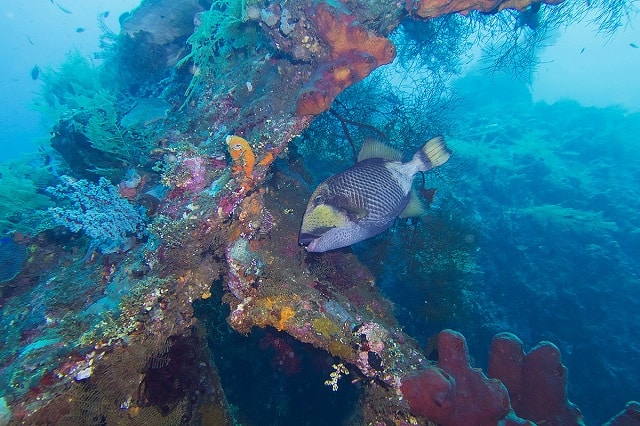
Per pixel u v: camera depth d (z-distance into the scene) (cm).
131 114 552
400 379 282
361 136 652
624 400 891
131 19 699
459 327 702
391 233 592
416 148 682
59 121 587
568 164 1485
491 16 646
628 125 1672
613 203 1267
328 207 309
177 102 583
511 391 345
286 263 353
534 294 989
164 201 341
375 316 389
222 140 391
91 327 270
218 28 512
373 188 328
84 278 361
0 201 529
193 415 288
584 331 962
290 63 402
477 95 2017
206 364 316
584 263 1059
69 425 232
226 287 327
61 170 671
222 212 306
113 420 248
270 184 429
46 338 271
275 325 306
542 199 1290
